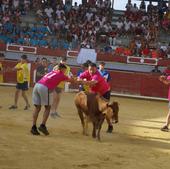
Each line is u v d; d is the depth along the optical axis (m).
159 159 7.62
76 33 26.55
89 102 8.95
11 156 6.89
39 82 8.96
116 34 27.16
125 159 7.37
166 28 28.25
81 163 6.81
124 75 21.77
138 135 10.26
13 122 10.64
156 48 25.47
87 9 28.64
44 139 8.50
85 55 23.23
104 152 7.77
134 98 21.22
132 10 28.91
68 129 10.18
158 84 21.41
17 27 26.52
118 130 10.77
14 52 24.05
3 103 14.76
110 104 8.72
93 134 9.22
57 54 23.66
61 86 12.01
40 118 11.67
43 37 25.89
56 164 6.63
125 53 24.55
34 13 28.22
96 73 9.78
